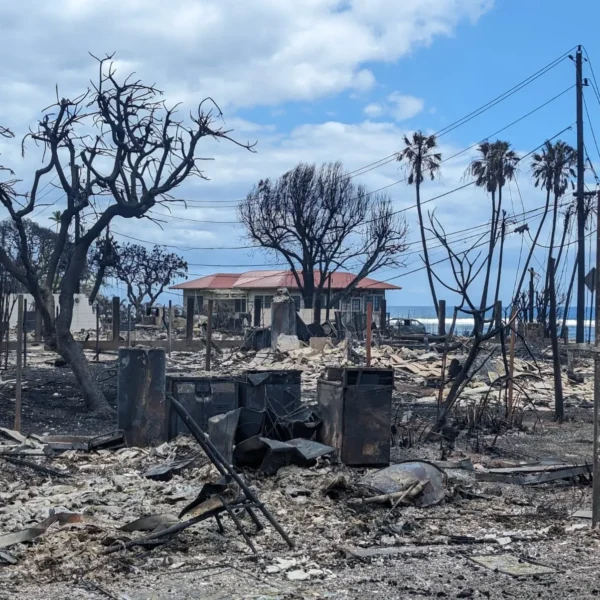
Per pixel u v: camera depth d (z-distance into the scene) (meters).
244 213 59.91
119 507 9.85
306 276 59.28
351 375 12.70
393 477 10.65
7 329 28.84
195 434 8.69
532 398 25.14
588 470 12.38
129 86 20.62
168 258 78.75
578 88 31.67
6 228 71.81
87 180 21.42
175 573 7.46
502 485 12.02
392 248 59.69
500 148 56.81
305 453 11.67
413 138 59.31
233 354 34.69
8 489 10.86
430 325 70.62
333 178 58.97
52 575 7.29
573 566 7.92
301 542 8.57
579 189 32.97
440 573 7.64
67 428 17.52
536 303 49.53
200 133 20.80
